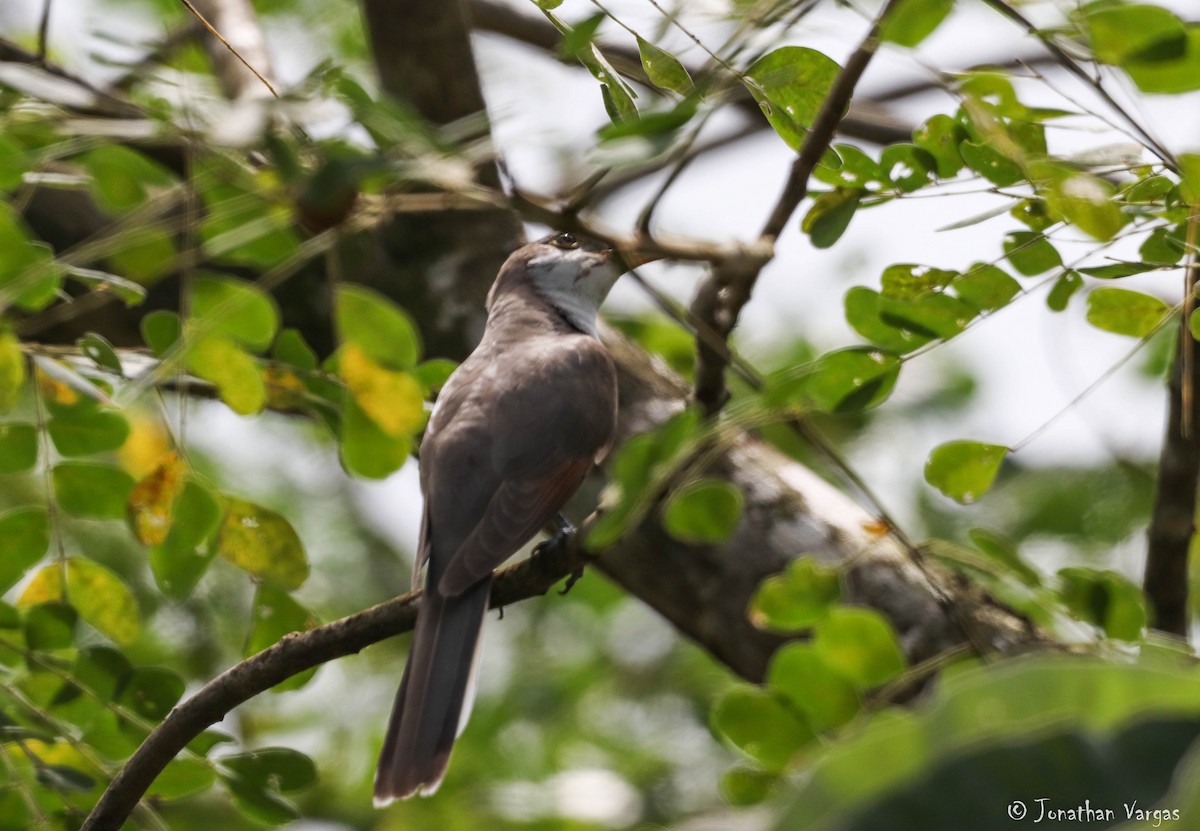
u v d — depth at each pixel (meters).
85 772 7.71
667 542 8.92
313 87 5.42
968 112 5.91
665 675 13.84
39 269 6.66
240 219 6.85
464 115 9.86
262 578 7.83
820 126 6.09
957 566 8.62
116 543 12.55
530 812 12.39
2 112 6.18
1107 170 6.10
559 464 9.08
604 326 10.38
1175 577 8.43
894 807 2.80
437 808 12.37
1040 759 2.83
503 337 9.84
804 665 6.63
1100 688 3.01
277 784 7.52
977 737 2.90
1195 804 2.67
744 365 6.92
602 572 9.22
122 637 7.93
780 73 5.61
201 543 7.77
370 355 6.89
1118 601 6.85
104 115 6.58
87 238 10.11
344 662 14.23
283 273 7.11
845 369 6.81
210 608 12.91
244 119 5.30
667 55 5.91
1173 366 7.91
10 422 7.86
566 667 13.95
